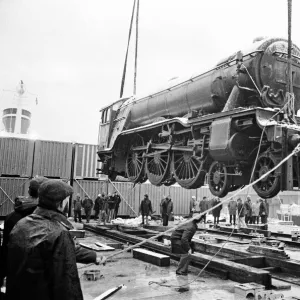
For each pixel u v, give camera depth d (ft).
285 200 92.89
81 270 22.68
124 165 47.70
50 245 7.57
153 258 24.90
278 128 24.18
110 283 19.44
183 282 19.72
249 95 29.12
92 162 72.69
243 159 27.40
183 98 35.99
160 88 40.78
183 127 36.27
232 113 27.40
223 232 44.21
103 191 71.26
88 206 59.06
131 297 16.67
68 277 7.53
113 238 38.01
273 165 25.93
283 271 23.66
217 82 31.53
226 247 30.66
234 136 27.14
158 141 41.04
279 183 25.07
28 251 7.43
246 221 57.88
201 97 33.60
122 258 27.07
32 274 7.39
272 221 73.72
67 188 8.66
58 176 68.18
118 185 72.18
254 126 27.63
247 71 28.22
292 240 37.29
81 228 50.67
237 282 19.81
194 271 22.45
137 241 32.86
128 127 45.80
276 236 41.93
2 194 64.54
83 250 10.69
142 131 42.45
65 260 7.59
